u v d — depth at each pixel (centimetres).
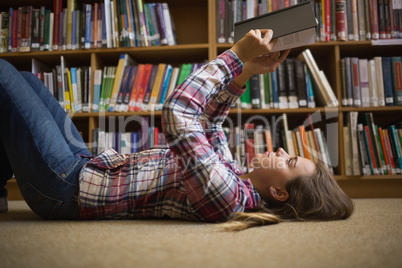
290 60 230
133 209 112
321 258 62
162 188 110
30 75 136
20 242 75
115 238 80
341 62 229
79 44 238
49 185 107
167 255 64
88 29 238
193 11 274
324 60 262
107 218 113
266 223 102
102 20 238
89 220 112
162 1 263
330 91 225
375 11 230
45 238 80
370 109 226
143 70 231
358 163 223
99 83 235
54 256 63
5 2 257
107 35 235
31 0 254
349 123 226
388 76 227
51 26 241
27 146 105
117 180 110
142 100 230
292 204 114
